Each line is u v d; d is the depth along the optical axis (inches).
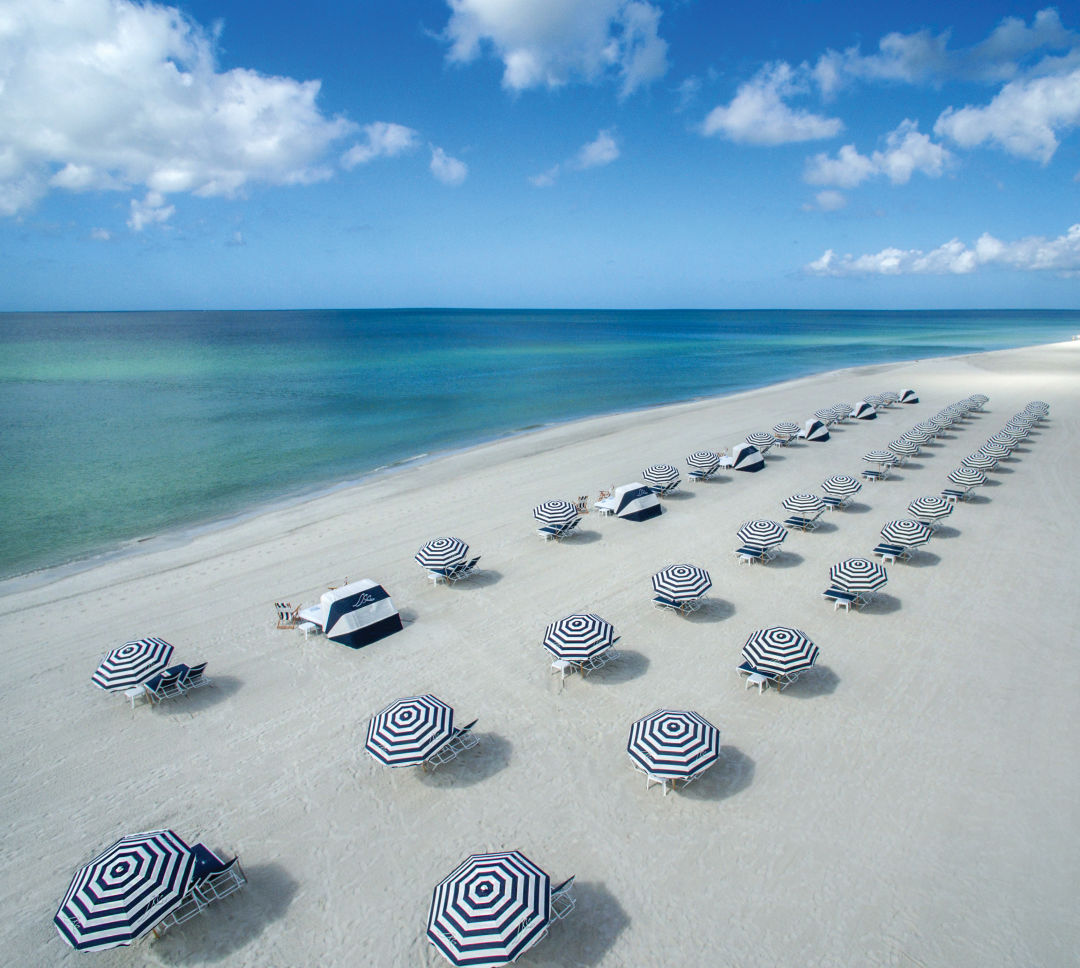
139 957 335.9
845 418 1526.8
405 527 910.4
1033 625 619.5
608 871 376.8
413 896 366.6
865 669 559.5
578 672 566.6
